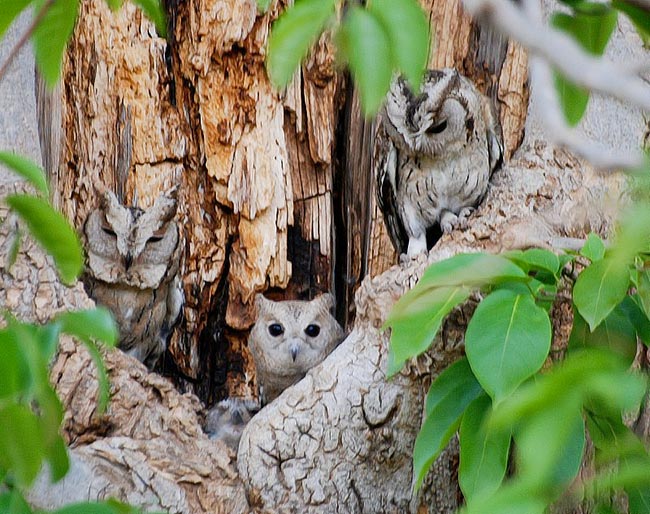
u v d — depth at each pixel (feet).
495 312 16.71
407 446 24.67
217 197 33.83
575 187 26.84
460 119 29.30
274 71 8.99
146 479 22.98
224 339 34.81
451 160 29.99
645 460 11.37
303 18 8.95
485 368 16.21
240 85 33.65
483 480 17.38
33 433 11.55
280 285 34.22
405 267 26.04
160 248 32.60
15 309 23.91
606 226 26.13
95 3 33.06
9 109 25.64
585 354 8.20
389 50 8.71
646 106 8.14
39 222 11.69
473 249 26.22
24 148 25.73
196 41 33.35
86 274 32.19
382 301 25.35
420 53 8.70
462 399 18.74
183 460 23.97
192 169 34.09
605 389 7.88
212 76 33.55
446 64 32.04
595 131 27.25
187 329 34.37
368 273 34.37
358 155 34.32
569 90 11.80
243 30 33.06
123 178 33.65
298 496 24.03
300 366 31.48
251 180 33.81
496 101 31.60
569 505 19.79
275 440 24.21
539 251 19.40
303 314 31.86
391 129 29.68
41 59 11.47
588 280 17.15
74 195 33.12
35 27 10.41
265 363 31.76
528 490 8.23
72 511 12.42
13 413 11.41
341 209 34.73
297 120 33.94
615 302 16.96
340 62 9.11
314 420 24.40
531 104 29.07
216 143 33.76
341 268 34.88
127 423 24.44
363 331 25.55
